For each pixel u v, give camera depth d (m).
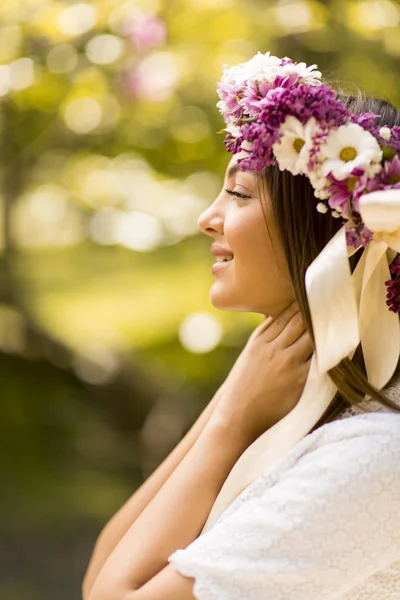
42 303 10.37
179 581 1.70
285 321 1.98
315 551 1.60
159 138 7.10
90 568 2.34
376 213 1.59
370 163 1.66
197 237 7.68
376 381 1.77
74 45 6.54
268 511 1.64
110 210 7.96
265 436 1.84
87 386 9.55
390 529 1.59
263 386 1.97
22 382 9.62
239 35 6.32
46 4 6.34
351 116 1.71
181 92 6.74
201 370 7.75
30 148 7.40
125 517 2.29
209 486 1.93
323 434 1.72
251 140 1.73
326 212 1.79
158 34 6.39
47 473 8.70
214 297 1.98
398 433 1.63
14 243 9.20
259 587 1.62
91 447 9.10
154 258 9.17
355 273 1.77
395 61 5.58
